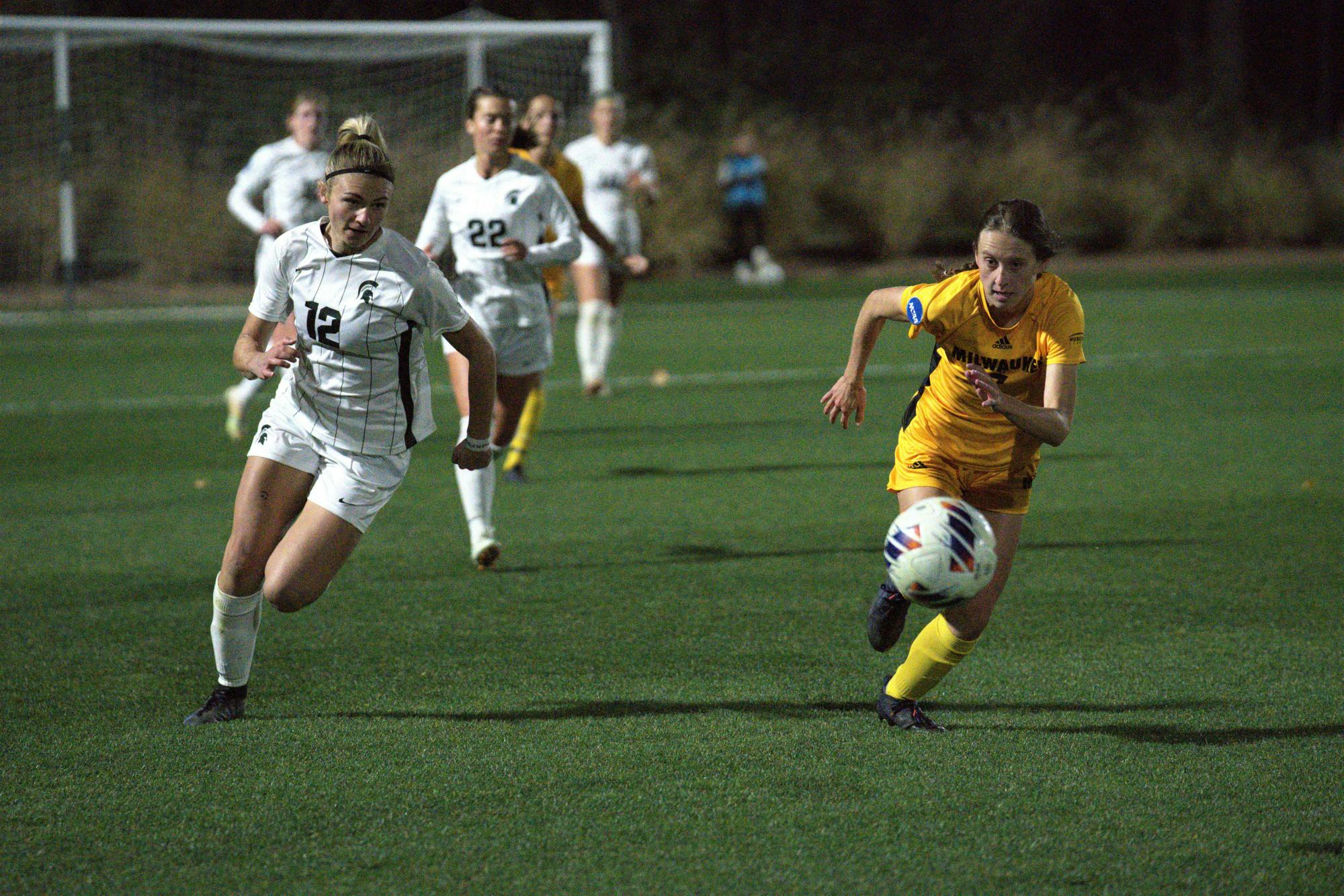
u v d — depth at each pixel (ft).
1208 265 260.62
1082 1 393.70
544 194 68.18
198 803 37.73
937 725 43.50
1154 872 33.50
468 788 38.75
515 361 69.26
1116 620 55.36
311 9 306.14
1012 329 41.09
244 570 42.73
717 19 348.79
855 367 44.52
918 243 267.18
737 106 286.87
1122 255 275.39
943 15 371.15
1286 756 41.04
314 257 41.14
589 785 38.96
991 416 42.39
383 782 39.22
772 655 51.44
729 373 136.87
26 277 221.05
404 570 64.28
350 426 42.86
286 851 34.78
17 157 225.56
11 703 46.32
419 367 43.60
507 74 235.81
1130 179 282.97
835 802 37.68
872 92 339.77
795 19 343.46
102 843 35.29
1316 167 298.15
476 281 68.18
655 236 246.68
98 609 58.13
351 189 39.78
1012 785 38.88
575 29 185.57
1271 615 55.93
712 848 34.83
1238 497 78.33
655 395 123.13
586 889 32.73
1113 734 42.88
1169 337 158.51
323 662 50.67
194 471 89.71
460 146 218.38
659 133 256.73
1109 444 95.61
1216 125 308.81
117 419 111.24
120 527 73.51
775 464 90.58
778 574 63.26
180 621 56.24
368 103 242.17
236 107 248.32
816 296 218.38
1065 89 368.07
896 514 75.82
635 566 64.95
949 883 32.99
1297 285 221.87
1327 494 78.79
